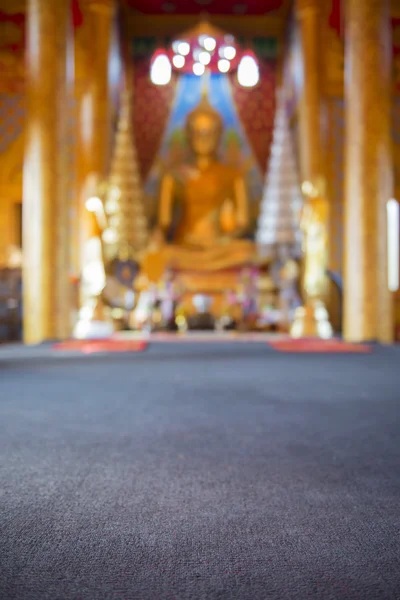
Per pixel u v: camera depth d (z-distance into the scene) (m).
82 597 1.55
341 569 1.72
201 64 19.70
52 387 6.03
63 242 13.05
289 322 17.78
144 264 18.31
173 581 1.64
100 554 1.83
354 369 7.79
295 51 19.42
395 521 2.13
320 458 3.10
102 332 15.80
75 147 18.14
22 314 13.91
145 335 16.20
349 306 13.05
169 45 21.34
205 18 20.09
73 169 18.06
